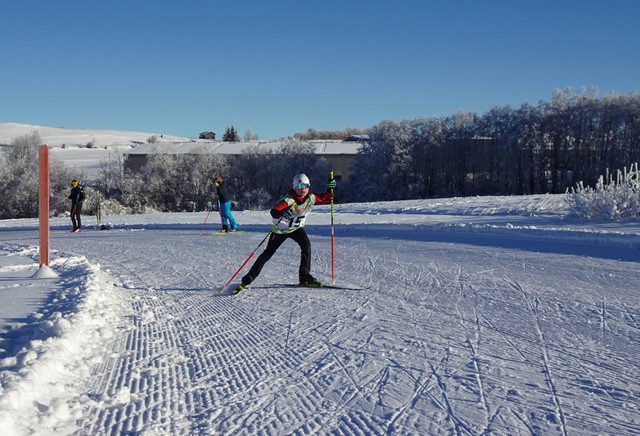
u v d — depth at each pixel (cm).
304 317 685
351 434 367
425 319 655
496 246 1241
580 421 377
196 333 627
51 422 374
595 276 877
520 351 530
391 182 6294
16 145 6259
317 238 1566
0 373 434
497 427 371
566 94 5941
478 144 6247
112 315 704
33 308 704
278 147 6625
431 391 438
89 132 14175
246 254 1307
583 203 1720
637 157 5459
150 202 5766
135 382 469
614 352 522
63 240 1811
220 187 1891
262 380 471
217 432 372
